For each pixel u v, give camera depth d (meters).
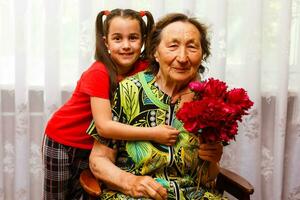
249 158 1.81
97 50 1.50
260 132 1.82
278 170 1.83
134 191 1.27
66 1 1.72
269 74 1.82
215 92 1.19
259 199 1.85
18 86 1.71
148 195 1.25
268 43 1.80
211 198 1.33
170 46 1.31
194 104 1.15
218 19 1.71
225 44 1.72
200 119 1.13
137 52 1.50
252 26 1.73
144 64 1.55
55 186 1.58
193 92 1.28
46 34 1.68
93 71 1.44
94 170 1.37
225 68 1.75
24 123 1.74
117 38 1.48
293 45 1.82
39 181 1.83
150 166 1.32
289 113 1.87
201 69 1.46
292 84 1.85
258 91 1.77
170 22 1.35
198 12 1.74
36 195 1.84
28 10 1.71
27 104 1.74
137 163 1.33
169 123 1.34
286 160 1.90
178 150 1.32
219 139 1.17
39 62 1.76
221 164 1.83
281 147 1.81
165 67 1.33
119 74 1.52
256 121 1.78
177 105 1.36
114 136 1.32
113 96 1.40
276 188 1.84
